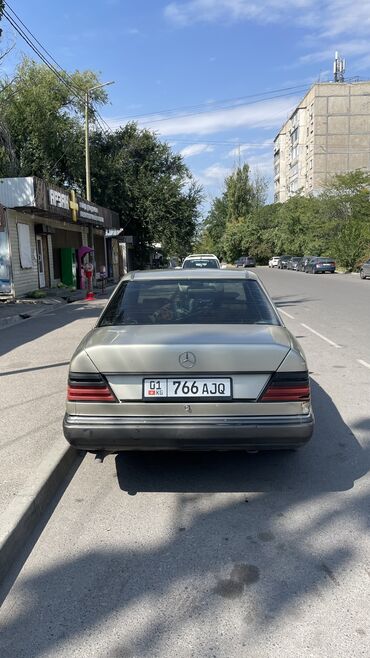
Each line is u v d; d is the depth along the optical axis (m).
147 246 41.84
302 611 2.55
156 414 3.46
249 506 3.62
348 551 3.06
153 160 39.28
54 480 3.88
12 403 5.79
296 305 16.70
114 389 3.49
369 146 80.25
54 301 18.30
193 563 2.97
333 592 2.69
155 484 3.98
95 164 35.88
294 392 3.46
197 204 40.22
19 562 3.02
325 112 79.69
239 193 91.50
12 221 18.77
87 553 3.09
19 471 3.93
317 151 80.38
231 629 2.45
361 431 5.01
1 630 2.49
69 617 2.56
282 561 2.97
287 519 3.44
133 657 2.30
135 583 2.81
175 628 2.46
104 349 3.50
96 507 3.65
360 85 79.12
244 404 3.44
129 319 4.28
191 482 4.00
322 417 5.43
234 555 3.04
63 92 32.09
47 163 32.53
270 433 3.42
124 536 3.27
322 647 2.32
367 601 2.62
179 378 3.46
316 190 79.25
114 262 37.72
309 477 4.05
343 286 25.30
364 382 6.83
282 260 62.62
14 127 30.47
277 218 81.06
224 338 3.63
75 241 27.98
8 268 18.55
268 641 2.37
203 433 3.40
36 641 2.41
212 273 4.91
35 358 8.36
